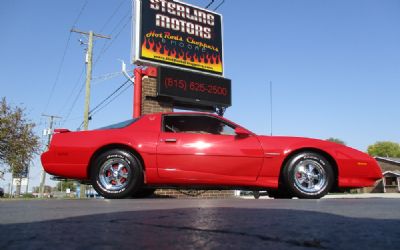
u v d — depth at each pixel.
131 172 4.90
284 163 5.07
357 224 2.14
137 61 12.05
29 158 23.53
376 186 38.03
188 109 12.91
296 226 2.06
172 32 12.99
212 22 14.11
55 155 4.99
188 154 4.94
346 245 1.60
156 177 4.90
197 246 1.58
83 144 4.97
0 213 2.79
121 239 1.72
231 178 4.97
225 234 1.83
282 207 3.18
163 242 1.66
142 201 4.11
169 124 5.22
